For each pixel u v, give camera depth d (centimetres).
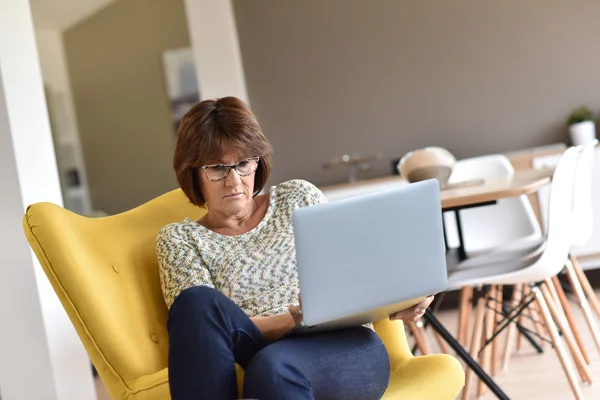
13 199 329
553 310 349
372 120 653
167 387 204
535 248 364
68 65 838
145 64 819
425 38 644
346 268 177
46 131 345
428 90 646
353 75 653
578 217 383
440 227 188
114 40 823
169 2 804
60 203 346
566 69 630
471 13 638
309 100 659
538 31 632
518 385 375
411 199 183
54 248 214
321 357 184
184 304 178
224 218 227
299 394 177
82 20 827
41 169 339
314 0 653
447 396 204
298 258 173
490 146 641
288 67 659
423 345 344
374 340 197
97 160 841
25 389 333
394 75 649
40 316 327
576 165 372
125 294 226
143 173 832
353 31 651
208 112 221
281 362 178
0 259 332
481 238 437
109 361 212
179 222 236
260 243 224
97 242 230
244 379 180
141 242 240
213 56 629
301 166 662
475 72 640
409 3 644
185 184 226
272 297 216
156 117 821
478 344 380
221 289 219
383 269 181
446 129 646
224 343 178
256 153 221
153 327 227
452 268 354
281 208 230
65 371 332
